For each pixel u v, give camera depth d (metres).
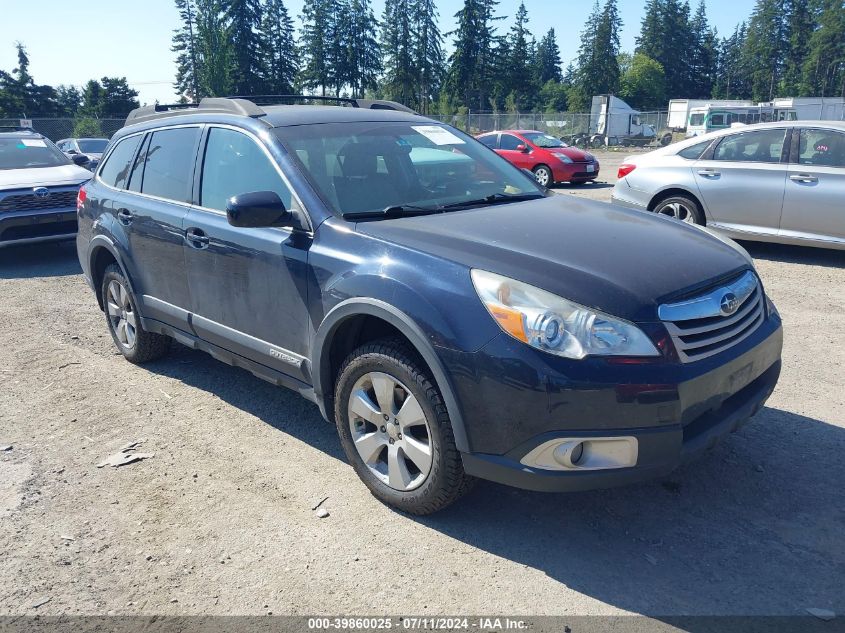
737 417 3.02
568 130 45.66
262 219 3.43
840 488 3.41
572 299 2.73
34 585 2.87
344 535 3.16
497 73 81.75
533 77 99.38
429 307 2.93
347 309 3.23
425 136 4.40
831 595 2.70
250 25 74.81
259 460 3.86
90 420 4.43
